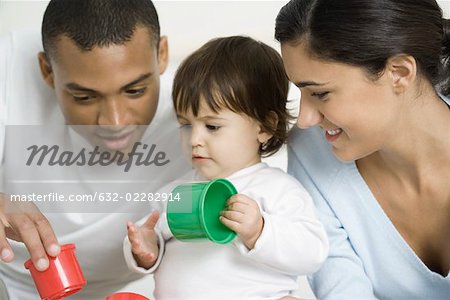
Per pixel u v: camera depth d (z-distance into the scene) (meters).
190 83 1.81
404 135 1.69
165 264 1.77
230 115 1.80
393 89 1.59
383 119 1.60
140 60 1.83
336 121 1.59
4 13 3.78
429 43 1.61
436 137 1.70
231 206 1.60
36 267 1.59
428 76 1.65
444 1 2.50
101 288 2.32
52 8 1.84
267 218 1.63
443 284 1.80
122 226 2.16
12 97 2.21
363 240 1.87
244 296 1.68
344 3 1.53
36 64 2.23
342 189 1.87
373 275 1.90
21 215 1.68
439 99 1.72
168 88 2.17
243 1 3.86
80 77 1.81
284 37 1.60
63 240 2.16
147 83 1.87
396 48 1.54
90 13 1.79
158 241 1.81
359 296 1.80
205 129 1.82
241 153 1.82
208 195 1.67
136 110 1.88
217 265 1.70
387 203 1.84
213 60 1.83
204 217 1.64
